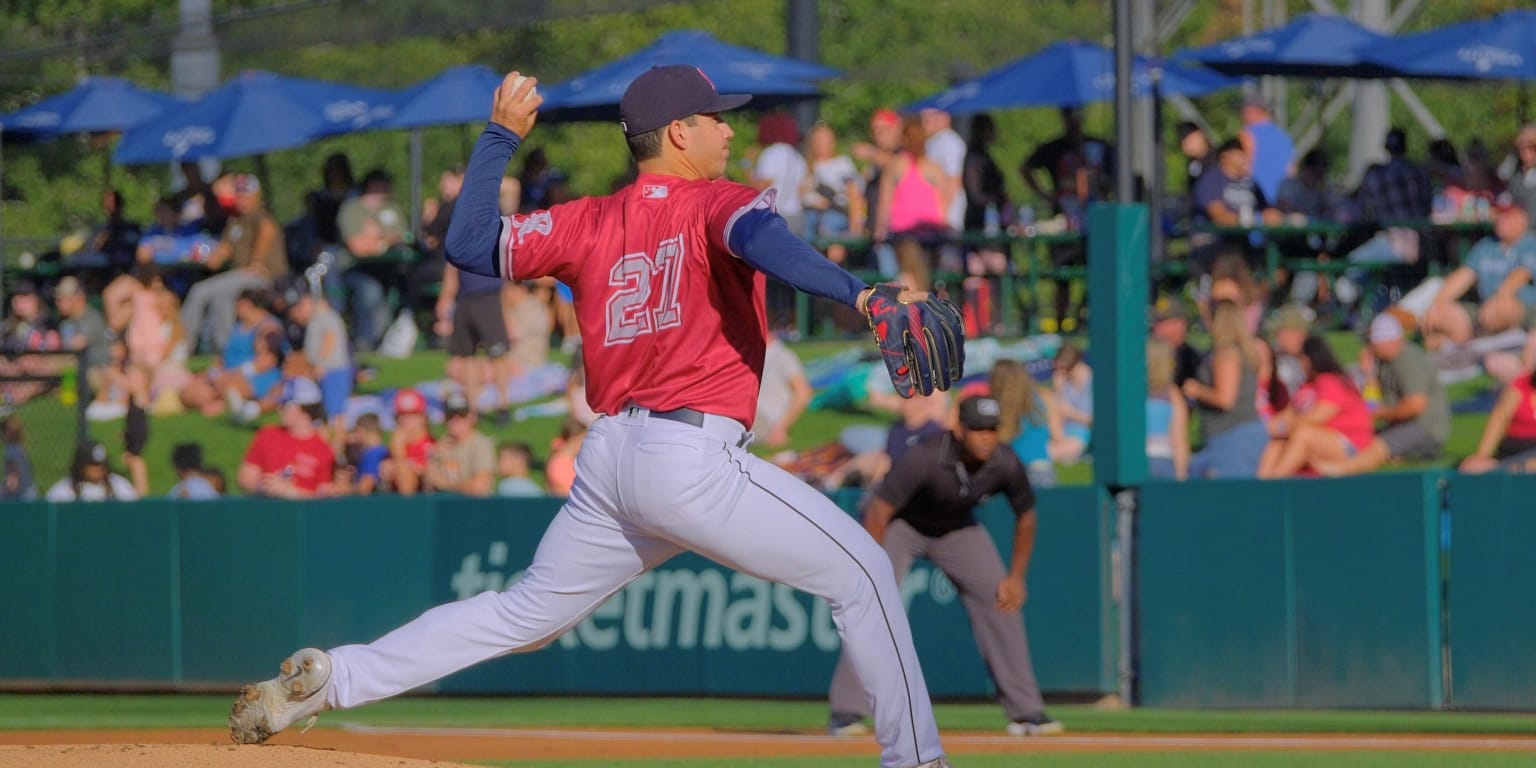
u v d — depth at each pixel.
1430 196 51.72
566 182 53.72
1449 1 79.19
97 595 42.12
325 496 41.22
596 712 35.53
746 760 26.95
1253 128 54.94
